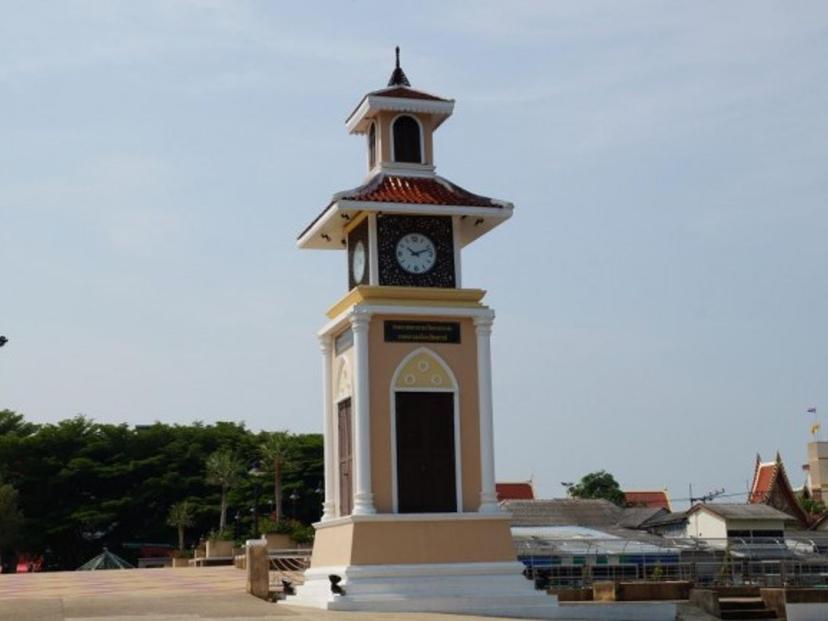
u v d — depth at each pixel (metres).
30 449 88.19
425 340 26.66
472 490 26.39
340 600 23.91
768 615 31.50
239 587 29.33
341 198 26.58
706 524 64.50
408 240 27.34
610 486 99.31
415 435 26.27
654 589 32.69
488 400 26.77
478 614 24.31
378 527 25.27
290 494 82.56
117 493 88.06
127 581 32.28
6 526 81.12
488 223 28.16
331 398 28.42
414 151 28.55
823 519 77.75
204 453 89.88
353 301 26.84
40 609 23.09
